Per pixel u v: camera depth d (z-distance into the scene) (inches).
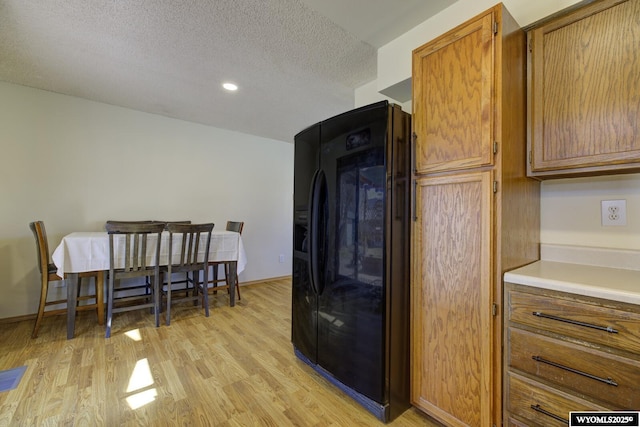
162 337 97.1
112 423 56.6
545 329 42.1
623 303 35.7
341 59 90.1
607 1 44.6
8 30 75.2
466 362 50.8
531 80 52.7
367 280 59.4
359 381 61.1
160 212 143.5
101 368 76.6
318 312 72.7
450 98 53.2
